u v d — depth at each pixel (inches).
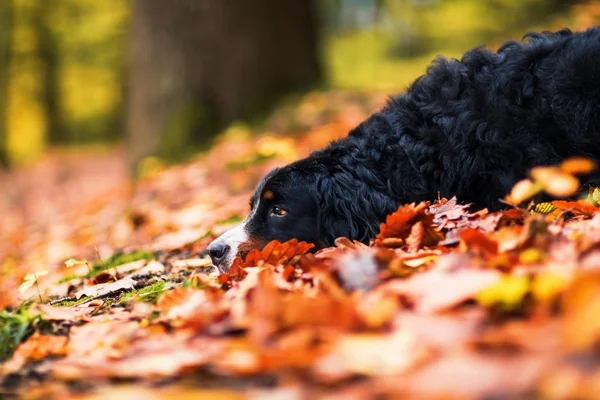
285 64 477.7
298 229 160.1
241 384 84.9
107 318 124.6
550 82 161.2
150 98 480.1
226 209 265.1
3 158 1096.2
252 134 423.2
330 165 163.0
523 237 112.4
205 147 444.5
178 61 471.5
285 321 93.1
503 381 68.1
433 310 89.3
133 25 493.4
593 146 157.5
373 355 80.0
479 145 160.9
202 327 104.8
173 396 81.5
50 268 265.7
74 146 1342.3
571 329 70.2
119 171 866.8
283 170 163.8
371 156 163.8
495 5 823.7
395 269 109.4
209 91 471.2
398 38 1021.2
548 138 159.0
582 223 123.9
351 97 443.2
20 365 106.9
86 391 90.4
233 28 465.7
